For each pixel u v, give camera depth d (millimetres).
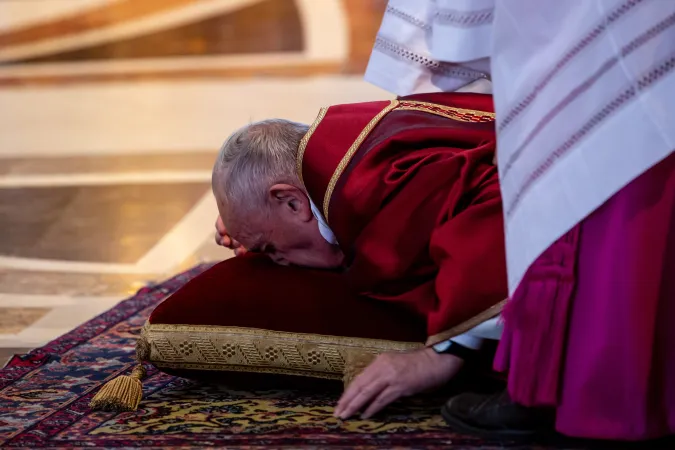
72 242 8031
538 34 3738
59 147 11953
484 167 4383
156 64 18094
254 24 21281
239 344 4555
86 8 22703
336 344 4484
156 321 4641
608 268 3729
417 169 4379
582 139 3646
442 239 4191
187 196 9391
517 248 3752
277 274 4723
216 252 7715
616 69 3598
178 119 13375
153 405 4594
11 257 7645
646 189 3707
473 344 4195
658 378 3787
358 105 4750
